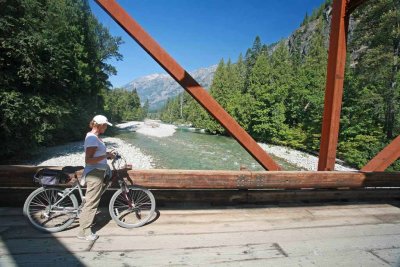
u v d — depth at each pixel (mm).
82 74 25688
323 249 3180
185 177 3803
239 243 3223
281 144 31875
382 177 4570
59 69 17859
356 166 19406
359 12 18594
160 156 20797
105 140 28734
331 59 4289
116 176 3486
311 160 21953
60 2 24047
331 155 4410
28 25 15703
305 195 4723
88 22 29281
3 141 14586
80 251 2893
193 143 31328
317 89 30453
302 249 3156
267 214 4145
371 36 18438
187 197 4219
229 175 3939
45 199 3383
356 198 5000
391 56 17219
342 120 20641
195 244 3146
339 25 4098
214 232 3473
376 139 18891
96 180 3090
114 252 2900
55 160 16609
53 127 17062
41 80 16156
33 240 3068
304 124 29406
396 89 17672
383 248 3262
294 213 4250
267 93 33750
